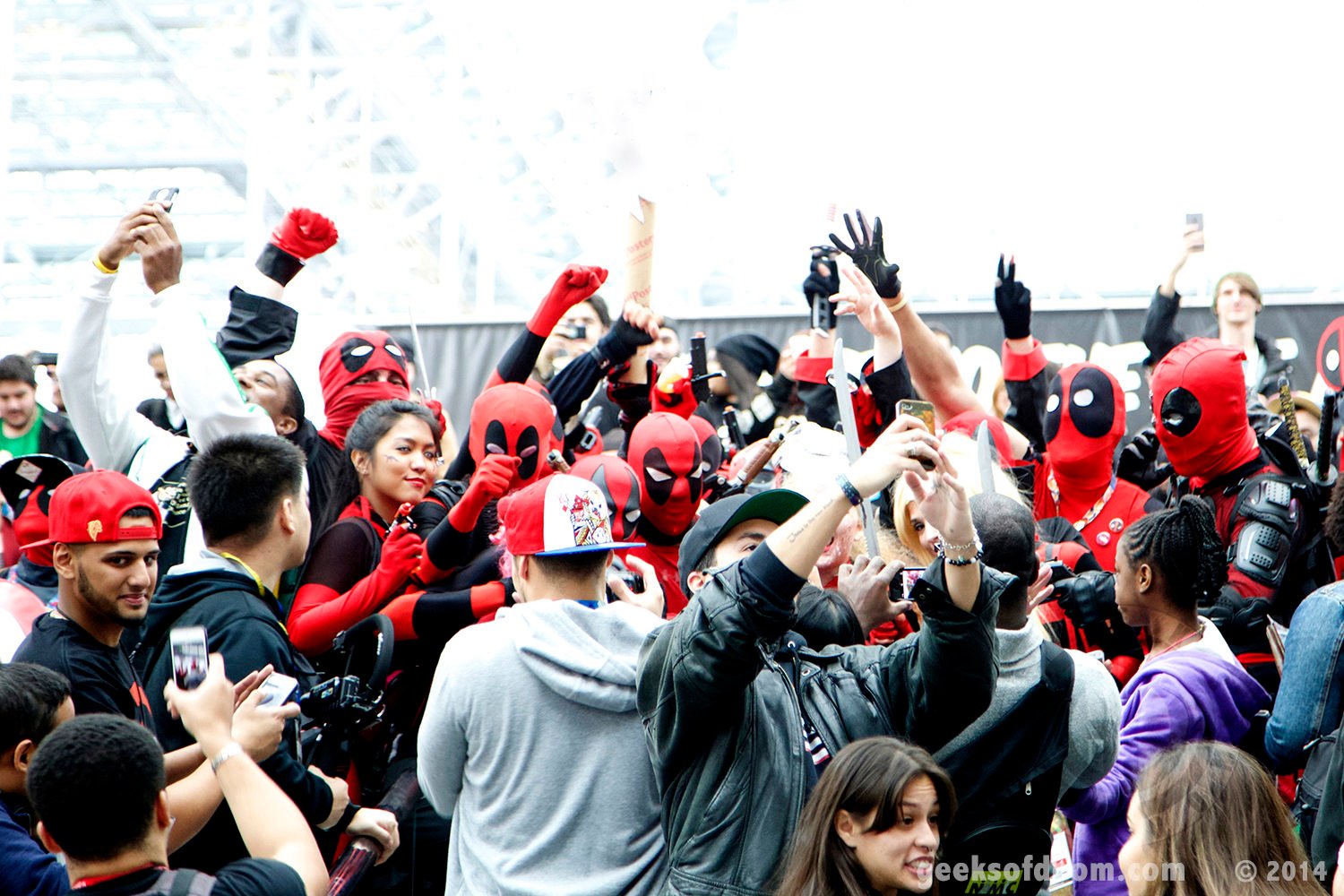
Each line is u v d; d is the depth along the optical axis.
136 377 8.12
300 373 7.50
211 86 11.27
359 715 3.65
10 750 3.23
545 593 3.55
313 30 10.89
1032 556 3.50
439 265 10.86
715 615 2.98
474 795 3.47
